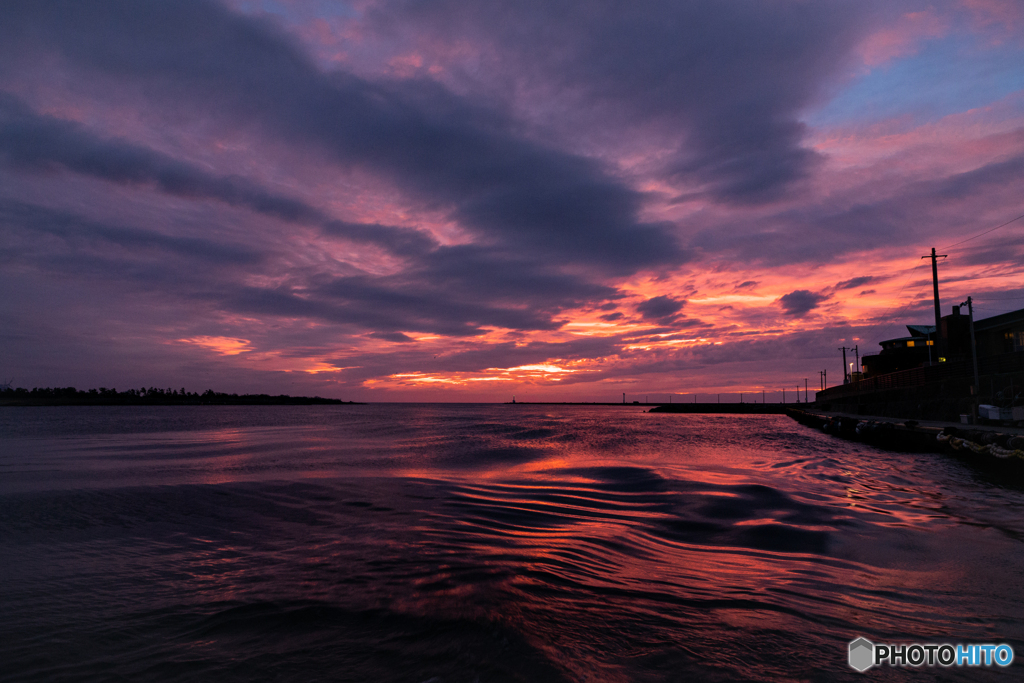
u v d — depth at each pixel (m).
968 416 33.16
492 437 44.06
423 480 16.59
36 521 10.80
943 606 6.02
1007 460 18.66
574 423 77.12
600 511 11.49
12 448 33.09
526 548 8.38
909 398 45.94
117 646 5.15
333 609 5.91
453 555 7.99
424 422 80.69
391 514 11.26
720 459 24.33
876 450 29.73
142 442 38.44
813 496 13.29
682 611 5.78
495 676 4.45
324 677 4.51
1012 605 6.07
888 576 7.07
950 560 7.84
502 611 5.75
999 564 7.64
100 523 10.60
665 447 32.88
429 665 4.65
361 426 66.62
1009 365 33.59
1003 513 11.50
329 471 19.91
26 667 4.77
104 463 23.62
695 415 128.88
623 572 7.14
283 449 31.66
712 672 4.48
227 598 6.32
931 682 4.33
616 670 4.52
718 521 10.33
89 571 7.46
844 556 8.02
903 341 77.62
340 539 9.09
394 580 6.84
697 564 7.55
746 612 5.77
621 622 5.48
